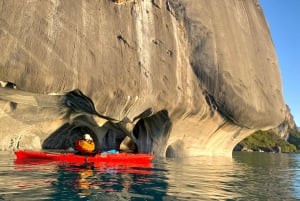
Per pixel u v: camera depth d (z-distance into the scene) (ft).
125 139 57.72
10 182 21.72
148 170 31.60
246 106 51.88
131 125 48.37
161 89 43.70
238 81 51.78
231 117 51.83
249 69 55.47
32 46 34.32
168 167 35.24
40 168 28.48
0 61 32.53
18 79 33.65
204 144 55.42
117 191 20.92
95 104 38.93
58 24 36.42
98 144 53.62
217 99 49.65
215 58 50.11
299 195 24.03
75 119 48.19
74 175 25.75
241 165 47.11
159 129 48.42
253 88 54.80
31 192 19.27
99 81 38.40
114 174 27.63
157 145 48.91
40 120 44.68
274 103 59.16
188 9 50.80
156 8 46.88
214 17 53.11
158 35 45.70
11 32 33.40
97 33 39.34
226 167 41.19
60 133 52.54
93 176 25.90
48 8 36.14
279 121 61.00
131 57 41.60
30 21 34.71
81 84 37.14
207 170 35.47
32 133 46.80
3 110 40.11
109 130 54.90
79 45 37.58
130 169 31.50
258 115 54.54
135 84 41.06
